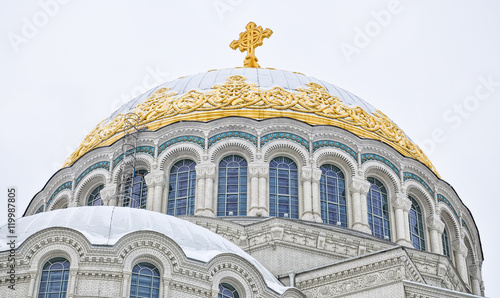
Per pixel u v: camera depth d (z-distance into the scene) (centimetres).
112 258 4516
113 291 4469
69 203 6488
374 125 6681
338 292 5131
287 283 5275
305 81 6931
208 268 4644
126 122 6512
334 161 6353
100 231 4688
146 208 6172
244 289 4700
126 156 6394
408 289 4950
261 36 7869
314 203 6100
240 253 4959
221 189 6181
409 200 6406
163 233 4756
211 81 6844
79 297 4431
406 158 6544
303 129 6356
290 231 5681
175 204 6209
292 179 6238
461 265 6550
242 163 6275
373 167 6388
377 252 5100
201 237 4884
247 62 7762
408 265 5075
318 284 5209
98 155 6512
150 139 6412
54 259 4566
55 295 4488
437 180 6650
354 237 5756
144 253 4569
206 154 6247
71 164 6644
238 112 6456
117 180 6347
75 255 4522
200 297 4584
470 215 6844
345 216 6197
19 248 4559
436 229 6456
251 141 6284
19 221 4903
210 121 6362
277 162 6291
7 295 4484
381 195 6400
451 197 6725
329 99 6700
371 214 6275
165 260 4575
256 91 6619
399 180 6431
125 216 4862
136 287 4519
